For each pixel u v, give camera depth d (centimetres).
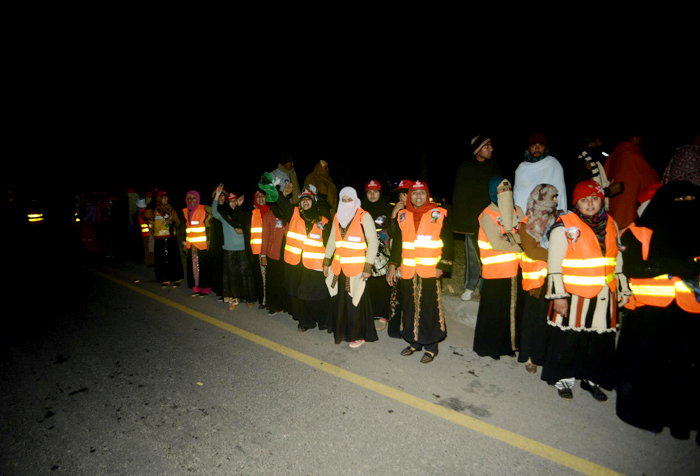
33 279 779
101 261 928
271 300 544
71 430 325
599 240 317
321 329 491
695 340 284
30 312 593
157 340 485
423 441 301
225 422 329
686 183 283
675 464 274
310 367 410
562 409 332
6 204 1736
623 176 451
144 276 779
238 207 573
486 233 387
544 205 352
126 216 930
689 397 286
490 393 357
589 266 316
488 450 290
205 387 380
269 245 530
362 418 328
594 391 345
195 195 626
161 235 681
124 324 537
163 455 295
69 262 927
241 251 572
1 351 465
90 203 978
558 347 339
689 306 280
